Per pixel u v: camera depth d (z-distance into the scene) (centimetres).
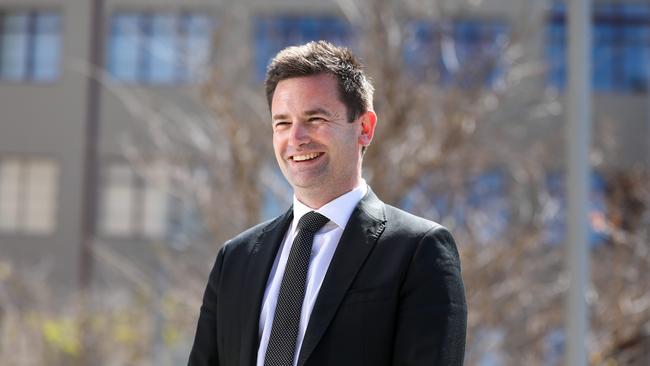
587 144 853
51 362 1772
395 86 1031
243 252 310
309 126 290
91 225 2550
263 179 1079
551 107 1338
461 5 1303
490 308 1054
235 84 1155
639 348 1254
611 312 1145
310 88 289
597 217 1303
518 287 1067
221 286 307
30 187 2672
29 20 2750
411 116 1041
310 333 268
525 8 1492
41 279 2022
